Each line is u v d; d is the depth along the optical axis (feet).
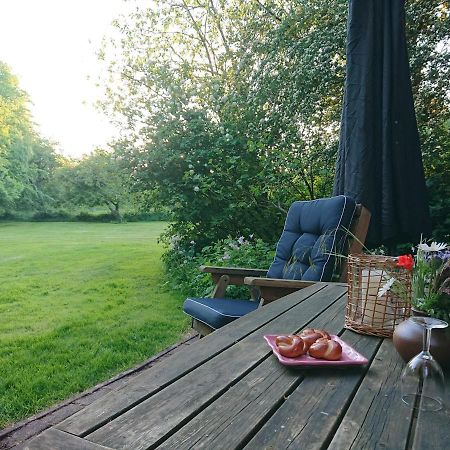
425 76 13.12
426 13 12.78
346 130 8.04
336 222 7.35
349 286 4.04
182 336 10.22
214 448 1.95
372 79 7.86
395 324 3.76
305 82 14.33
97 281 17.56
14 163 70.85
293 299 5.29
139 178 17.90
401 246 10.04
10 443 5.50
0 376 7.64
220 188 16.74
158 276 18.57
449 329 2.93
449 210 11.96
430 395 2.51
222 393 2.56
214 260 14.76
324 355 3.03
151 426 2.13
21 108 71.97
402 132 7.78
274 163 15.08
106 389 7.20
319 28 14.33
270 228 16.65
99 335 10.21
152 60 19.81
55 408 6.51
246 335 3.77
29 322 11.34
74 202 71.15
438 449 1.99
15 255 26.81
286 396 2.54
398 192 7.72
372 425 2.21
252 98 16.17
